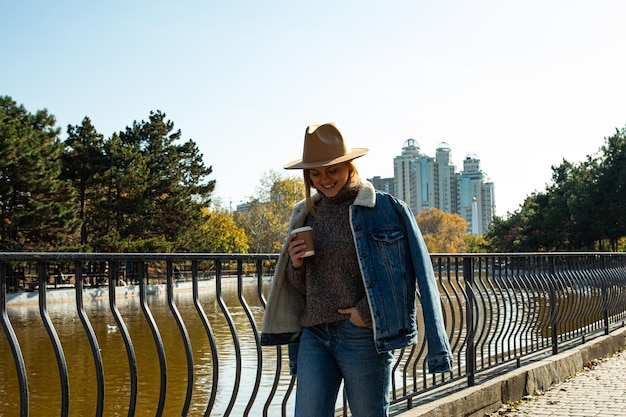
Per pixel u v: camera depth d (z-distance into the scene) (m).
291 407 8.28
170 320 22.14
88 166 42.97
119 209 43.69
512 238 75.94
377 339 2.88
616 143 54.44
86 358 13.92
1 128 31.36
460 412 5.33
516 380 6.32
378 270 2.94
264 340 3.16
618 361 8.66
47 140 36.47
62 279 37.59
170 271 3.60
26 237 33.66
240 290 4.06
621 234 53.50
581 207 54.91
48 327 2.88
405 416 4.75
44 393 10.34
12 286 32.97
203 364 11.99
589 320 9.55
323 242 3.03
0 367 12.95
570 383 7.22
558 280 8.48
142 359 13.09
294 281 3.12
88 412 9.00
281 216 82.12
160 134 50.22
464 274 6.16
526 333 7.56
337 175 3.02
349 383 2.99
